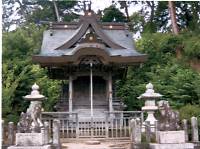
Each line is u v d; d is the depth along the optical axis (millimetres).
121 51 21562
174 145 14594
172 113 15156
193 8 34031
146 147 14828
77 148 15633
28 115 14852
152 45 30797
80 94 21781
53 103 25734
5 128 15625
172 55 30531
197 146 15312
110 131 19453
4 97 21062
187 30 33469
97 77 22078
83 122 19891
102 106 21578
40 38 35906
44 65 20391
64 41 22406
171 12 33125
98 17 22891
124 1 38812
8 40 28766
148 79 28484
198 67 29234
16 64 24781
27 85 23516
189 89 23391
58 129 15289
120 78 23406
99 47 19906
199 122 17297
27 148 14281
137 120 15367
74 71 21141
